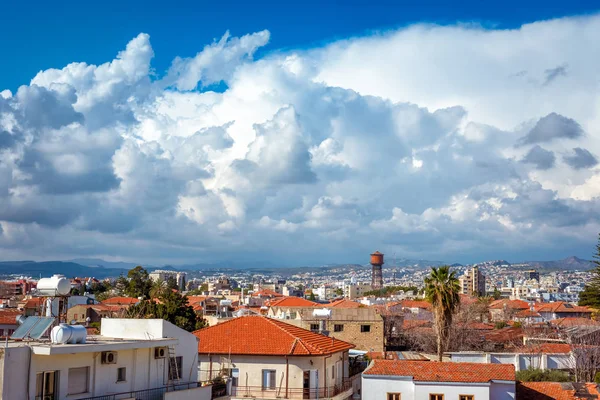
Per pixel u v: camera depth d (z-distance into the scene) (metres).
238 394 52.22
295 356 52.16
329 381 55.59
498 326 125.12
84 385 34.56
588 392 51.78
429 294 74.69
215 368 53.22
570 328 90.44
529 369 64.56
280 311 90.81
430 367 50.09
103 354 35.44
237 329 56.97
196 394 42.75
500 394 48.03
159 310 90.25
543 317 152.00
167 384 41.44
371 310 85.44
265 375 52.56
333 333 84.31
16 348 30.20
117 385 36.81
